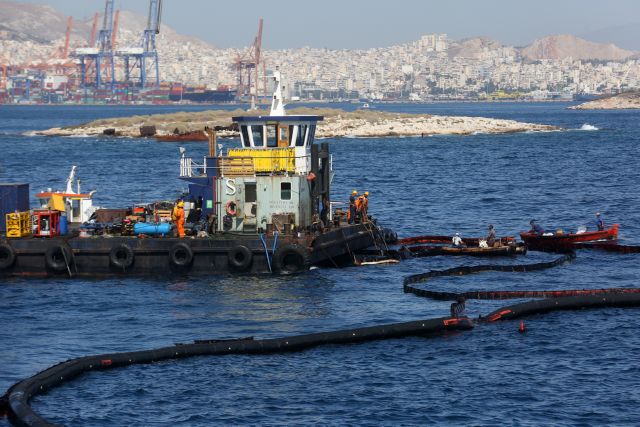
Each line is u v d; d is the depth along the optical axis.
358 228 184.00
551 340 126.31
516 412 101.69
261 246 164.12
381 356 121.12
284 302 148.12
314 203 176.50
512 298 150.50
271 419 100.62
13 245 165.12
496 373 113.56
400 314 141.62
